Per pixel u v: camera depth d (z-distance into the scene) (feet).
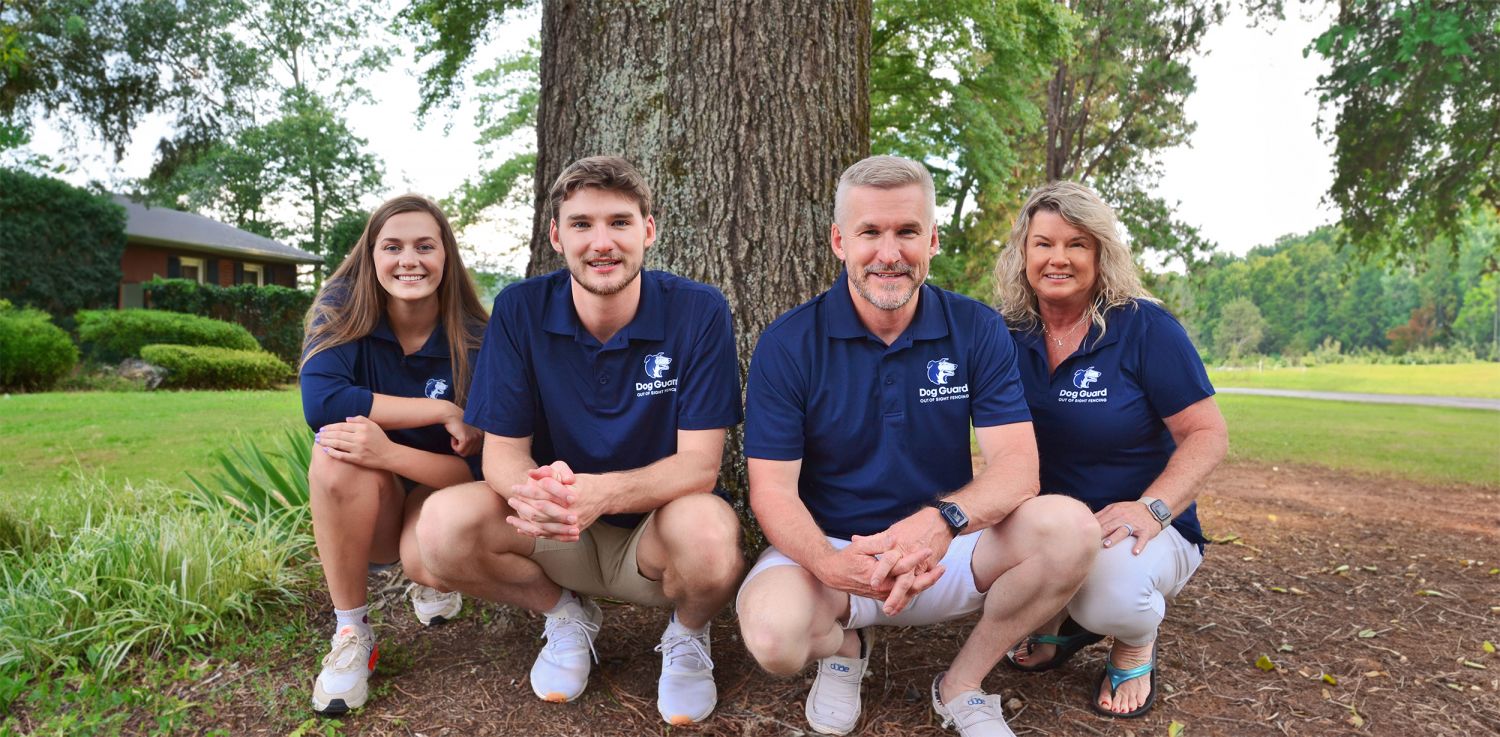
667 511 7.03
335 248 90.84
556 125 10.96
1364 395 76.07
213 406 37.32
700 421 7.29
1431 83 33.88
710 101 10.27
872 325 7.10
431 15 24.34
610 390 7.40
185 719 7.36
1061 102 69.21
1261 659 8.45
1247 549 13.37
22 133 53.67
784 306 10.29
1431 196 38.47
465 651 8.57
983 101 44.37
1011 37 37.40
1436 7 31.14
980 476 6.81
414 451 7.70
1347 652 8.87
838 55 10.70
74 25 45.83
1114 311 7.61
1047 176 69.97
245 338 56.18
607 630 9.02
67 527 11.91
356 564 7.60
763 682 7.88
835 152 10.65
